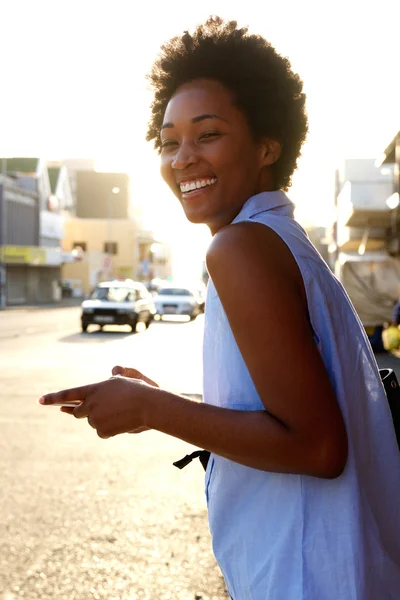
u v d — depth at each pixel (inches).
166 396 42.3
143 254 3449.8
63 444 239.6
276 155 49.8
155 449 234.1
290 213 47.5
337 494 41.9
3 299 1871.3
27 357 541.0
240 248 40.9
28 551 140.3
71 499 175.6
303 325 40.3
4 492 181.5
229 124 47.6
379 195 544.1
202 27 50.9
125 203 3415.4
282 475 43.0
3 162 2038.6
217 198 48.0
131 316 882.1
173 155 49.8
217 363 44.9
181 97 48.4
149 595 121.5
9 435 253.4
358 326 46.1
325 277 43.6
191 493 181.8
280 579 41.9
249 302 40.1
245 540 44.1
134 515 163.2
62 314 1409.9
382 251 668.1
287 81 50.2
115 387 42.9
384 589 42.8
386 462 45.8
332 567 41.2
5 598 119.4
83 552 140.0
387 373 54.4
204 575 129.8
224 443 40.5
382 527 45.1
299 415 39.1
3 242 1941.4
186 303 1232.2
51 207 2423.7
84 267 2896.2
